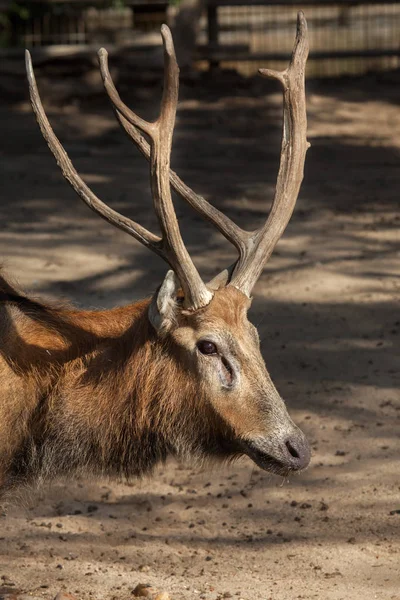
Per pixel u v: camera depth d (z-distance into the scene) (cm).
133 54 3098
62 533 984
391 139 2575
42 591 857
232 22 3703
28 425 848
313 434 1180
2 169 2298
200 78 3081
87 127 2698
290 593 856
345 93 3067
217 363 820
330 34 3844
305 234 1858
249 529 996
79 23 3478
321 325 1479
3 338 849
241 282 855
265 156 2456
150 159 821
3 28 3472
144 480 1112
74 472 866
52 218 1948
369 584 873
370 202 2055
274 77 911
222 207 2016
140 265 1711
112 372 848
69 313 895
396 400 1252
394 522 989
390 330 1456
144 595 841
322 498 1050
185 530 998
